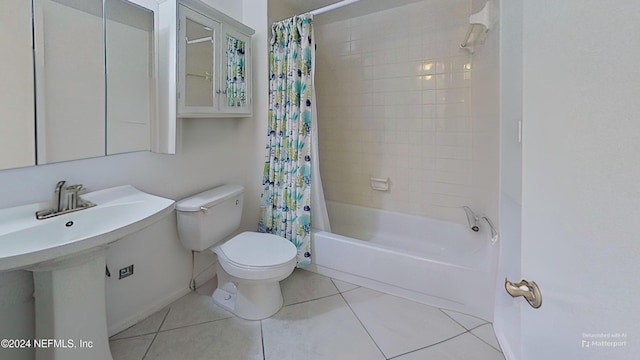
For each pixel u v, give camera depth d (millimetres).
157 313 1795
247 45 2219
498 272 1631
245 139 2439
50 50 1226
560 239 510
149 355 1464
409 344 1539
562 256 502
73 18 1296
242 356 1464
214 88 1912
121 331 1618
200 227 1806
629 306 344
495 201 1743
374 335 1607
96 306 1245
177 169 1885
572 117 464
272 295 1804
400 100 2619
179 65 1641
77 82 1328
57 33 1244
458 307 1800
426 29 2438
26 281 1249
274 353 1484
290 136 2221
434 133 2498
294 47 2150
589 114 417
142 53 1590
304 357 1458
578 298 449
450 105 2408
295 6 2539
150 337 1586
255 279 1635
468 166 2373
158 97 1666
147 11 1590
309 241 2264
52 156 1255
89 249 1086
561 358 504
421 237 2586
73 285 1163
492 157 1819
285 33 2191
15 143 1143
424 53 2471
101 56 1413
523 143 707
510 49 1401
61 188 1253
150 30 1613
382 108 2713
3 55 1090
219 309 1848
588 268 423
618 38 357
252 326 1685
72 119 1319
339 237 2213
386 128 2713
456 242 2428
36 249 919
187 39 1688
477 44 2096
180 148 1812
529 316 691
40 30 1189
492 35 1724
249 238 1959
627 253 347
